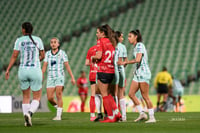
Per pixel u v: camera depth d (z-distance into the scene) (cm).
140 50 3441
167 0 10681
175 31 9862
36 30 10925
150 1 10812
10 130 2769
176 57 9212
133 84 3559
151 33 9944
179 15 10225
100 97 3819
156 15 10419
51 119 4250
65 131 2683
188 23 9988
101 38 3488
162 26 10081
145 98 3506
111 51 3481
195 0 10431
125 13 10756
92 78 4003
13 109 6844
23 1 11888
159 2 10719
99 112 3791
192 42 9494
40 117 4722
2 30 11244
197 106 7206
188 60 9081
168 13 10362
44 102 6800
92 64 4034
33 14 11462
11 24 11356
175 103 7350
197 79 8575
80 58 9794
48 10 11469
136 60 3428
